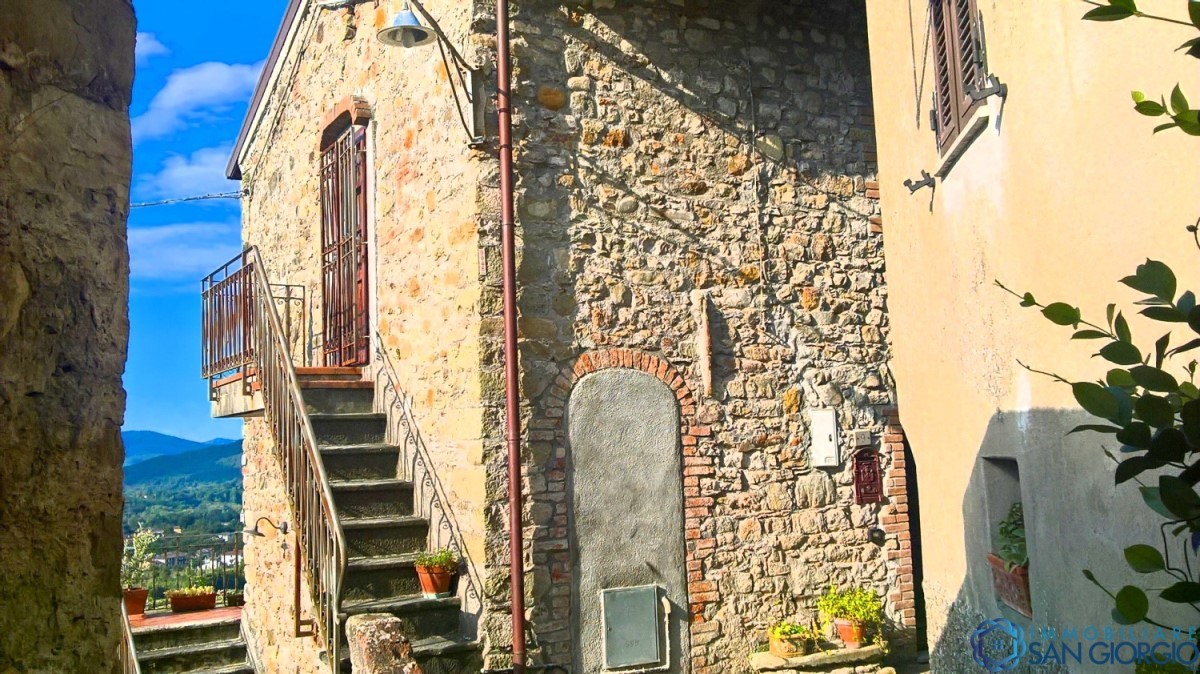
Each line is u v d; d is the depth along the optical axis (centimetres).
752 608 630
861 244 701
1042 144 319
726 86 671
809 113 697
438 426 612
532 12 614
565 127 616
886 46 507
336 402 695
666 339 630
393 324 682
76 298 131
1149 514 266
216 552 1138
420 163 648
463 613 577
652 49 650
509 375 568
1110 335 214
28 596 122
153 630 828
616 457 605
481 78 589
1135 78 261
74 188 131
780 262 673
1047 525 336
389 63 699
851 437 678
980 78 367
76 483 129
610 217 623
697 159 655
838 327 686
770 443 653
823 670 608
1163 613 264
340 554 492
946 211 423
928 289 455
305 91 856
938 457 455
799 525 654
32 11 126
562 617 577
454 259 599
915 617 674
